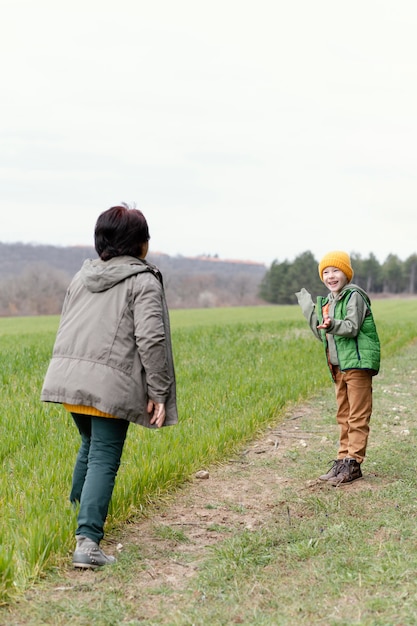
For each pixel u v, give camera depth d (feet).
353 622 10.01
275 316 150.30
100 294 12.73
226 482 18.15
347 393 18.06
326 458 20.65
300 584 11.46
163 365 12.39
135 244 13.12
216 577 11.79
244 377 33.96
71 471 16.56
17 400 27.48
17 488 15.53
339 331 16.85
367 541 13.32
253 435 23.38
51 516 13.23
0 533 12.60
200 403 26.53
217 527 14.65
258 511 15.79
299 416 27.27
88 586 11.50
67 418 23.85
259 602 10.87
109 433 12.60
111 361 12.34
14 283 289.74
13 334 90.84
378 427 25.14
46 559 12.17
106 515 13.07
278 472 19.15
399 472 18.58
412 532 13.65
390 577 11.46
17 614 10.53
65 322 12.96
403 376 39.50
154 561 12.76
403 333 67.51
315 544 13.06
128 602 10.96
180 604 10.93
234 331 70.79
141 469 16.61
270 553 12.87
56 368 12.55
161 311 12.57
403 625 9.86
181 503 16.34
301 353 47.14
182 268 375.45
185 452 18.93
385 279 480.23
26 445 20.08
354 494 16.60
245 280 362.53
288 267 376.68
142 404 12.51
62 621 10.32
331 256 17.46
